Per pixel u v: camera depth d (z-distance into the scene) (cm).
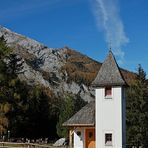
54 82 17538
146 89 6819
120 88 4941
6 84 8456
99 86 5019
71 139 5394
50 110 9700
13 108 8312
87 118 5200
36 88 9994
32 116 8994
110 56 5200
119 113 4894
